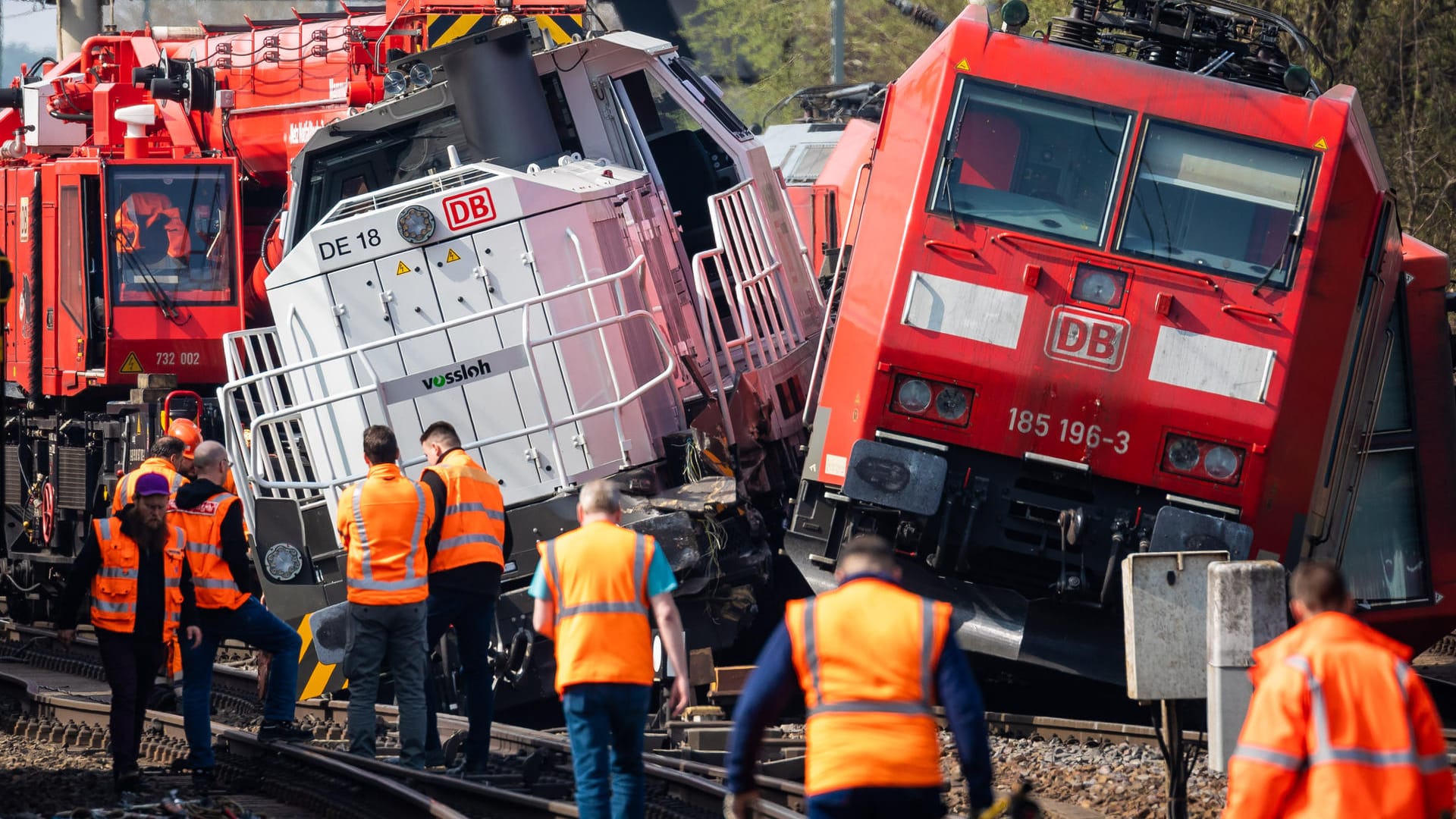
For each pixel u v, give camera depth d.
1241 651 25.27
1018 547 36.88
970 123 37.06
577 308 40.97
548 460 40.59
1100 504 36.53
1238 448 35.69
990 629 37.53
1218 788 31.64
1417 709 18.06
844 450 37.75
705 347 45.78
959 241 36.62
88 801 30.81
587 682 24.98
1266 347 35.59
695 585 38.41
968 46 37.38
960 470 37.03
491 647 39.34
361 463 40.78
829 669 18.69
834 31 111.19
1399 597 44.06
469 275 40.91
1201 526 35.38
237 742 35.84
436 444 33.88
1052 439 36.22
